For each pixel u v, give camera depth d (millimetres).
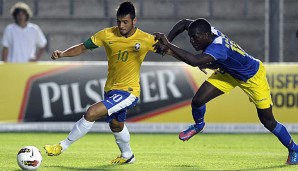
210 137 41500
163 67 43531
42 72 43438
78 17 68125
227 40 25562
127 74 25469
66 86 43375
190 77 43500
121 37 25188
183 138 27750
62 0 71375
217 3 70500
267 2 56156
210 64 26281
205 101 26938
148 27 67750
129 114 43625
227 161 29031
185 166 26859
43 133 42750
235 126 43875
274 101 43469
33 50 47750
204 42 25203
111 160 28750
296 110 43594
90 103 43375
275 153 32875
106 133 43625
